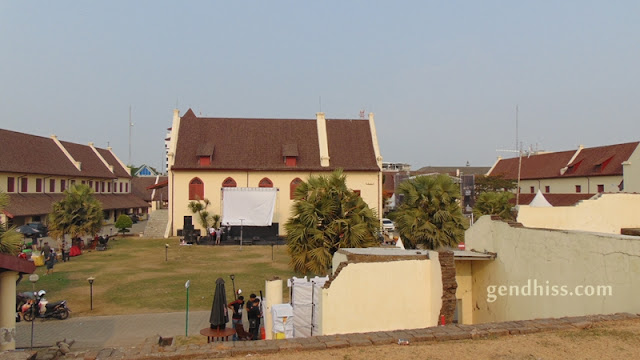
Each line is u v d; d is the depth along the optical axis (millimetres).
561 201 54844
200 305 18500
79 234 32281
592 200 16016
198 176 43656
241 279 23438
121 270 25969
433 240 23109
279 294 13766
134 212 68750
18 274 11023
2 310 10617
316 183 21547
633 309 9133
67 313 16703
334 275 10266
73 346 13656
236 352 7500
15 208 39219
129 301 19125
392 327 10453
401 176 71312
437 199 23781
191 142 45438
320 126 48062
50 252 26047
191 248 35562
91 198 34000
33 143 48406
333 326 10117
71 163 52719
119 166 68125
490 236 13719
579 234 10445
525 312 12086
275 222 42750
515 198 62062
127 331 15172
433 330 8336
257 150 45812
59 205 32219
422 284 10711
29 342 14031
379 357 7215
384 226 43562
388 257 10820
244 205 39594
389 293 10469
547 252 11359
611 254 9625
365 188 45875
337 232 20422
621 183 46750
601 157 54531
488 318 13703
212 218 42844
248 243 38031
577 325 8398
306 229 20328
